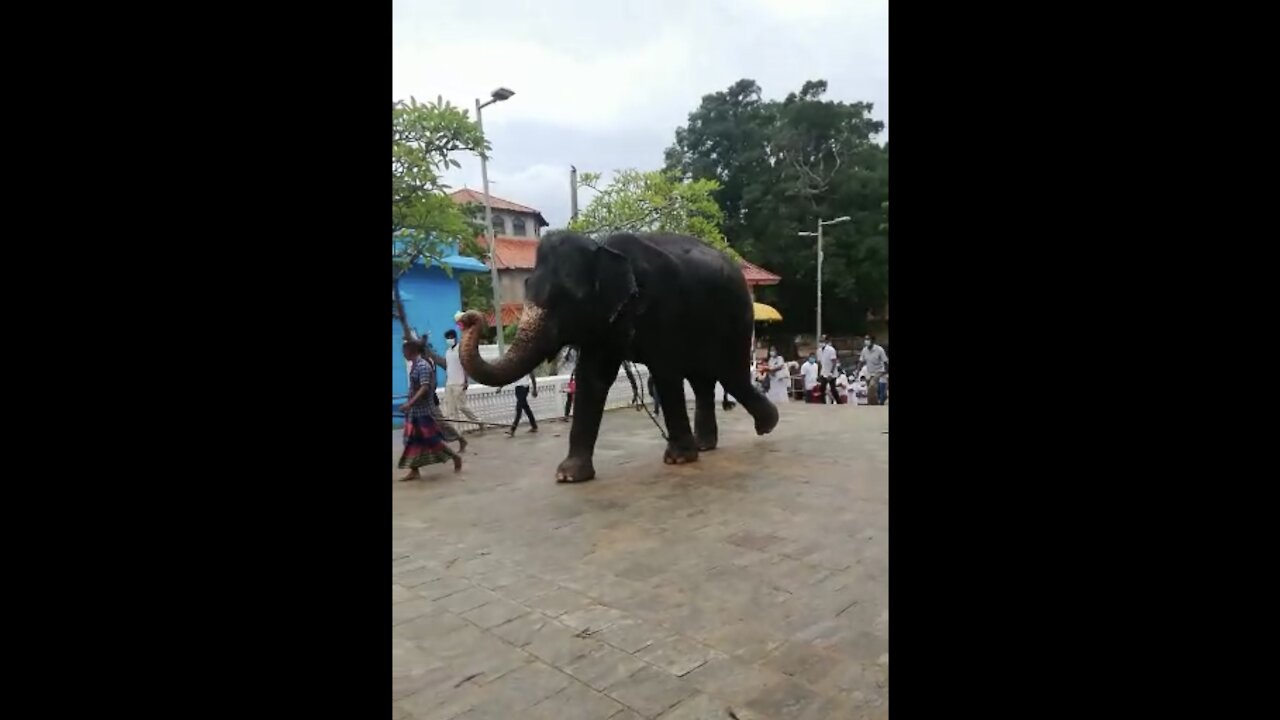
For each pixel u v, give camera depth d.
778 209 30.52
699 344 7.85
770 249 30.59
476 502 6.27
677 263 7.39
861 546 4.80
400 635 3.55
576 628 3.60
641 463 7.88
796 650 3.31
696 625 3.60
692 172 32.72
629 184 17.86
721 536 5.08
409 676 3.13
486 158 12.30
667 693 2.96
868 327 32.97
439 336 15.15
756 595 3.98
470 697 2.95
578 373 7.16
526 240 27.19
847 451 8.28
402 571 4.48
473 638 3.51
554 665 3.22
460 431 10.54
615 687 3.01
